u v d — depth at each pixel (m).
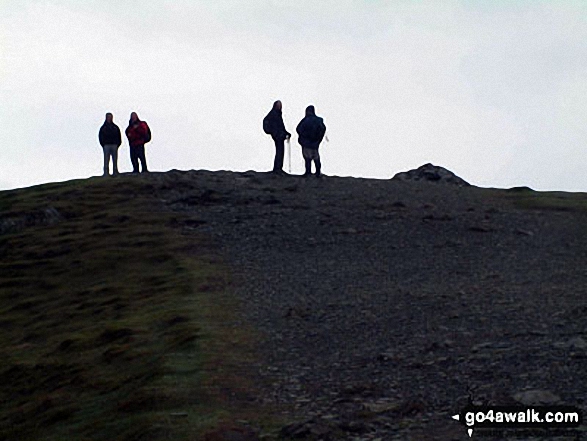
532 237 36.50
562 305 23.70
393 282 29.00
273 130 49.56
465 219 39.94
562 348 19.47
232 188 46.09
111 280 33.97
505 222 39.62
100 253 37.09
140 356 23.09
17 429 20.09
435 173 53.62
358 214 40.62
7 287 35.41
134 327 26.19
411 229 37.94
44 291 34.44
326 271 31.41
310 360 20.95
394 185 48.62
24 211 43.66
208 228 39.44
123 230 40.06
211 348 22.36
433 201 44.41
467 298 25.53
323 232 37.62
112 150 51.56
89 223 41.81
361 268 31.59
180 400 18.69
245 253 35.19
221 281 30.95
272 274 31.52
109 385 21.41
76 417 19.83
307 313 25.31
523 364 18.72
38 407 21.33
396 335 22.25
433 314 23.97
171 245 37.00
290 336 23.22
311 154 48.66
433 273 30.14
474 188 50.00
